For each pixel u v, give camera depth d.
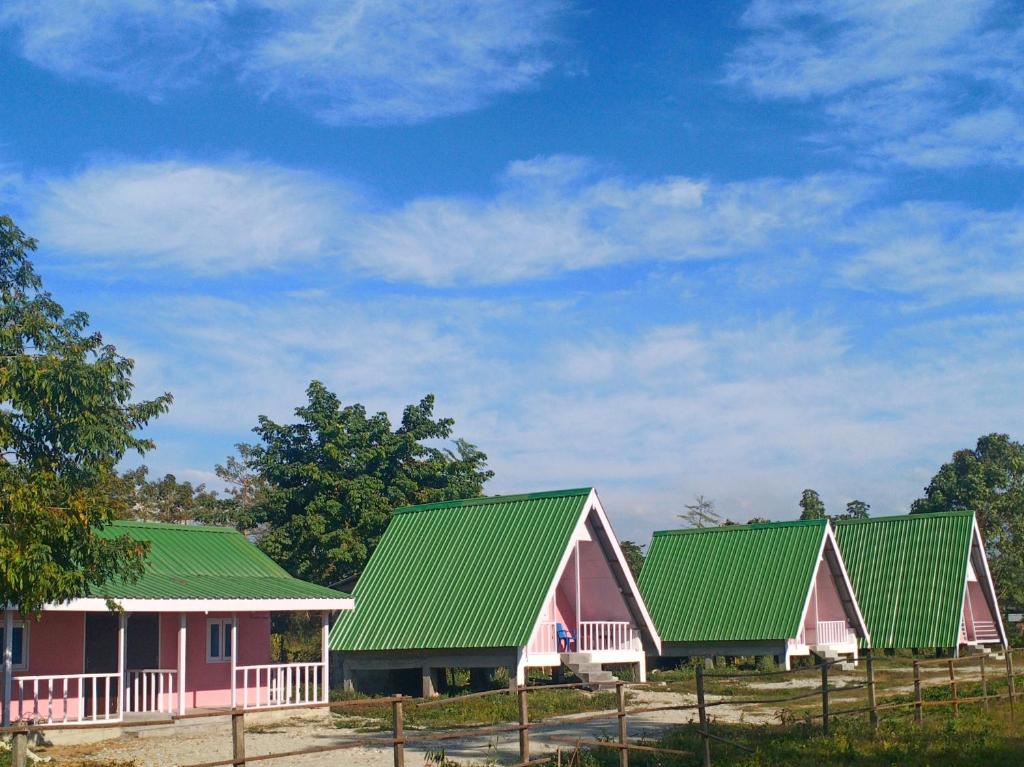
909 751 18.55
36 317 19.66
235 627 27.66
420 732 24.47
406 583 34.41
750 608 42.47
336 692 32.62
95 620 27.45
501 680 35.59
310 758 20.44
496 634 31.12
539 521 34.44
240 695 30.09
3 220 20.00
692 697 31.73
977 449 72.25
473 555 34.34
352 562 44.81
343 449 47.06
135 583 24.95
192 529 31.86
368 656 33.25
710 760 18.19
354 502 45.69
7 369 18.95
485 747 21.34
